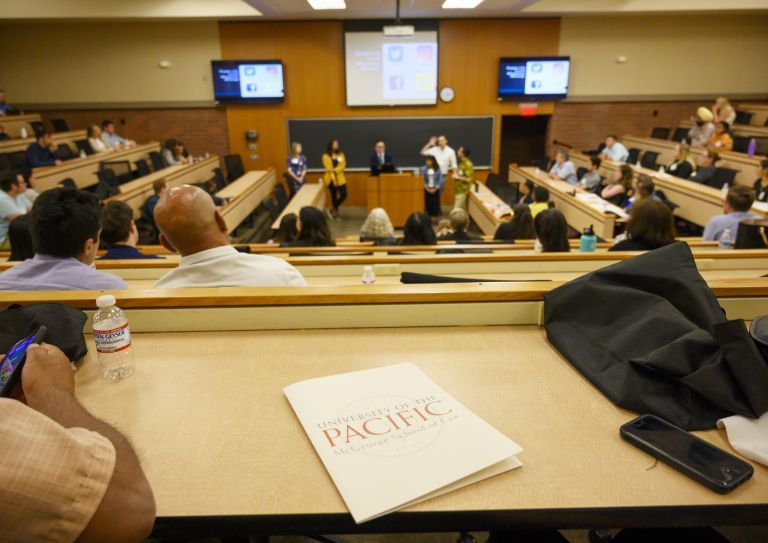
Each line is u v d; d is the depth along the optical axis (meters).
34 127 8.12
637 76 9.09
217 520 0.67
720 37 8.90
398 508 0.67
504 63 8.75
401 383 0.97
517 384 0.98
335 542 1.59
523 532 0.94
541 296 1.23
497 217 6.19
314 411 0.88
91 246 1.67
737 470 0.73
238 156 8.96
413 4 7.24
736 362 0.83
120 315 1.13
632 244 3.06
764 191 5.53
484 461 0.75
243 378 1.01
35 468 0.49
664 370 0.89
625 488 0.72
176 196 1.49
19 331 1.04
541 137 10.18
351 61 8.71
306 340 1.18
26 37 8.76
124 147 8.13
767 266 2.73
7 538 0.49
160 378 1.02
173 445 0.81
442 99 9.00
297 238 3.88
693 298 1.03
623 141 9.26
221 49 8.83
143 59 8.90
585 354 1.04
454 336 1.20
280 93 8.87
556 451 0.80
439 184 7.96
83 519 0.51
